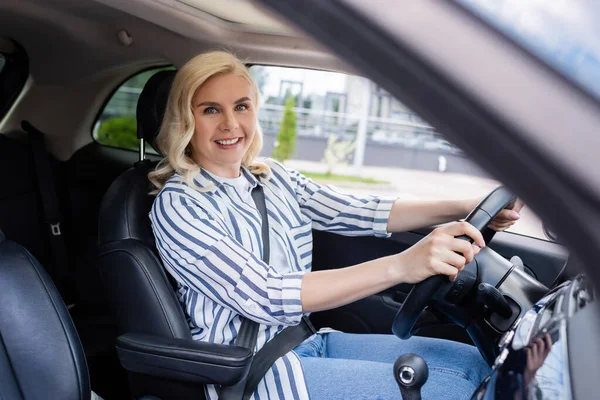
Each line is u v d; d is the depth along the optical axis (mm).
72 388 1236
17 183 2270
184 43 2035
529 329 794
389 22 458
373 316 1988
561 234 435
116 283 1501
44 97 2340
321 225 1837
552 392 611
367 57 470
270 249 1629
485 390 783
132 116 2418
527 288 1416
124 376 2107
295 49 1896
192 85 1513
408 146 4875
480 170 457
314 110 5891
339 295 1315
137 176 1637
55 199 2365
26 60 2232
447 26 455
